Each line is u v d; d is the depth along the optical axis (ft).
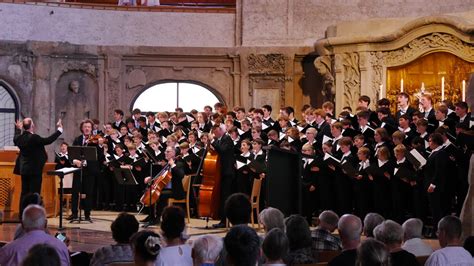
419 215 44.34
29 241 25.03
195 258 22.06
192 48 73.61
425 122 45.83
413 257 24.02
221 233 44.37
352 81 64.39
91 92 73.31
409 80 62.69
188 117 61.31
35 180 47.96
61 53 71.72
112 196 59.82
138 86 74.02
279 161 37.96
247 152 49.57
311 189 48.91
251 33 73.92
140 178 57.06
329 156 47.39
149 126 61.41
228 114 56.75
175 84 74.74
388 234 24.22
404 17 67.67
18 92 70.74
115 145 58.03
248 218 25.94
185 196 49.83
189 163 51.72
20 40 70.95
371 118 49.42
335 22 72.84
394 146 46.57
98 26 73.51
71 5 72.90
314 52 72.18
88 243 38.96
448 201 43.65
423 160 42.75
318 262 26.50
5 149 56.59
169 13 74.43
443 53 61.36
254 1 73.87
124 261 24.70
